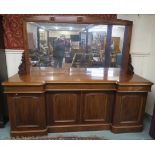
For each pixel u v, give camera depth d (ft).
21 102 6.50
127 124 7.37
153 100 8.33
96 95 7.02
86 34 7.70
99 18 7.48
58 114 7.07
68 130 7.32
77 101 7.00
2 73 7.35
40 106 6.63
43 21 7.23
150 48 8.43
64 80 6.62
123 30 7.82
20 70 7.54
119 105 7.04
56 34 7.56
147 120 8.58
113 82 6.78
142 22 8.08
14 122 6.69
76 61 8.05
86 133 7.30
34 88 6.32
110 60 8.19
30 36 7.41
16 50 7.74
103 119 7.41
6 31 7.48
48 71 7.98
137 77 7.52
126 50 8.04
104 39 7.86
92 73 7.93
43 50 7.68
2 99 7.46
